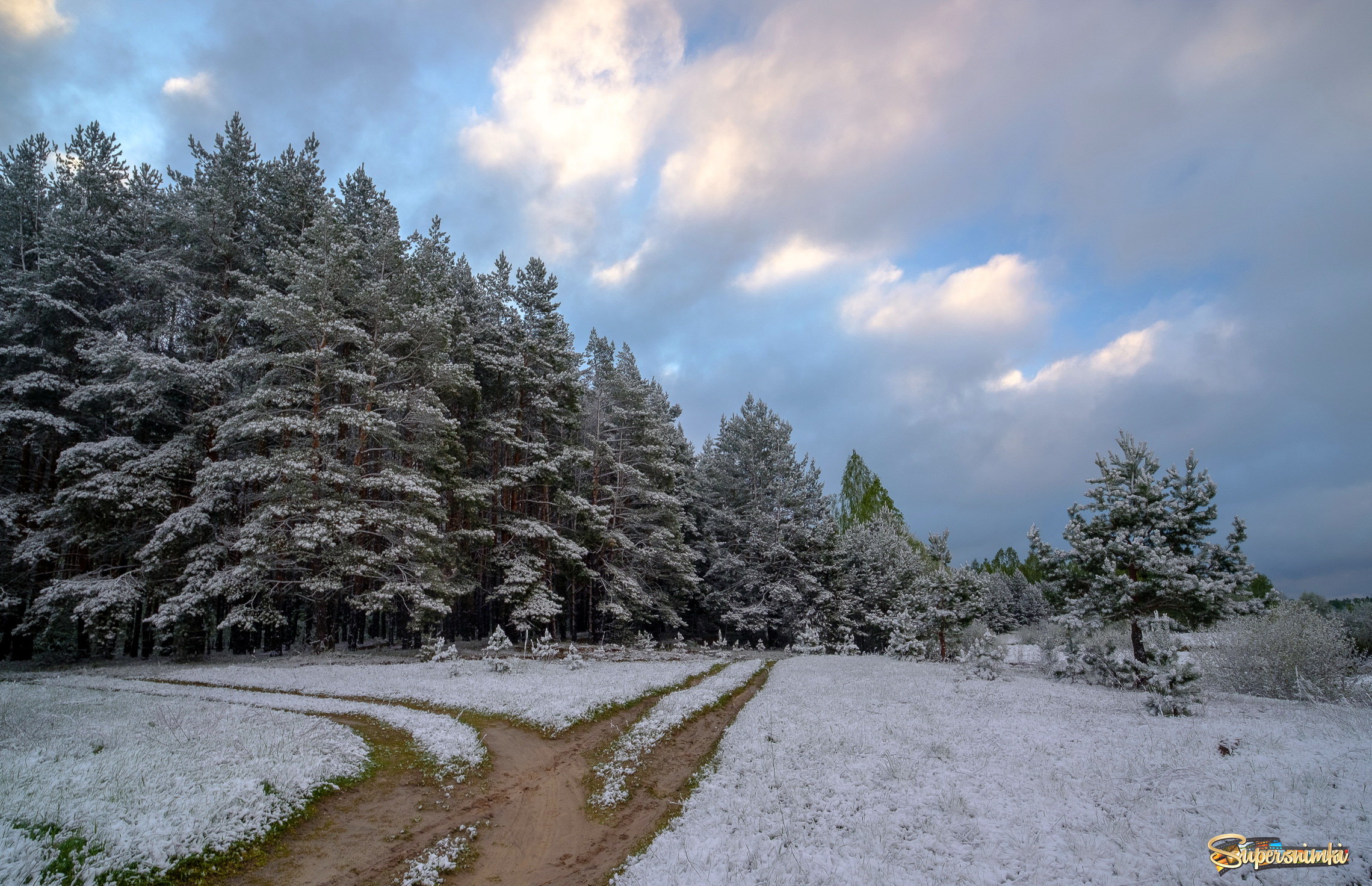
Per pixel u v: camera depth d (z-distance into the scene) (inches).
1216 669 839.1
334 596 1268.5
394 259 1328.7
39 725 543.8
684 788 472.4
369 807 431.8
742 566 2012.8
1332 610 1389.0
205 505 1079.6
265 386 1194.0
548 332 1699.1
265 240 1376.7
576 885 334.0
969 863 308.0
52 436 1195.3
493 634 1203.9
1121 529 929.5
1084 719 606.2
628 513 1738.4
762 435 2182.6
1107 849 306.8
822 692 828.0
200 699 702.5
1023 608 3102.9
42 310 1176.8
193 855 321.4
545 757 551.8
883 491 3073.3
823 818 380.5
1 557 1150.3
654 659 1353.3
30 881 275.3
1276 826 319.6
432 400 1238.3
